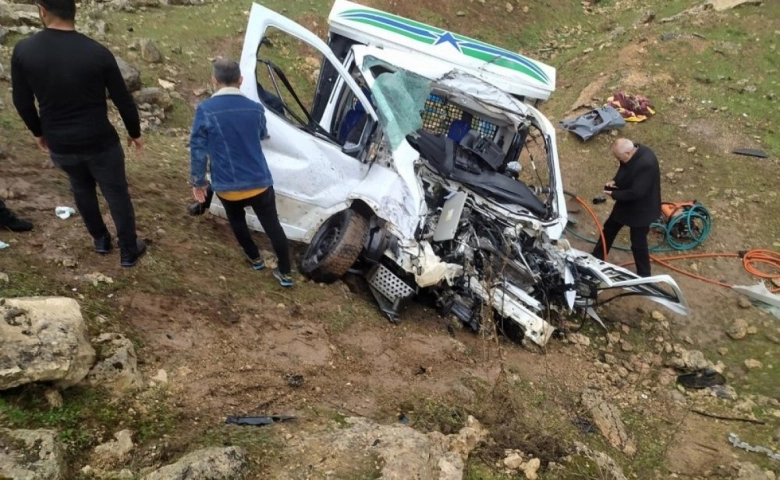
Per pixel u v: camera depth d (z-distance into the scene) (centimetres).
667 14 1368
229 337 379
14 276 344
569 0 1490
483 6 1337
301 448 296
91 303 348
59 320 286
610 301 649
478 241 526
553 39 1359
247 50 505
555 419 431
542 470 355
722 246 748
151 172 590
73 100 334
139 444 274
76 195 372
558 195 584
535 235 554
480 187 557
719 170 870
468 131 621
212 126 389
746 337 618
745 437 470
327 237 513
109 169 363
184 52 927
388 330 471
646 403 503
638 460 420
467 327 532
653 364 567
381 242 497
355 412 353
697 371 561
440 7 1282
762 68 1086
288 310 436
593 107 1005
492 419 394
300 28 518
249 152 405
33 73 323
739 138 930
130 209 385
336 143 535
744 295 672
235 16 1071
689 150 905
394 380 405
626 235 779
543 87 642
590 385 506
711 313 647
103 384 294
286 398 343
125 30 923
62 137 342
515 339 540
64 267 374
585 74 1127
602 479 359
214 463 260
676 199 819
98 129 349
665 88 1034
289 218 523
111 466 258
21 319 276
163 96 775
